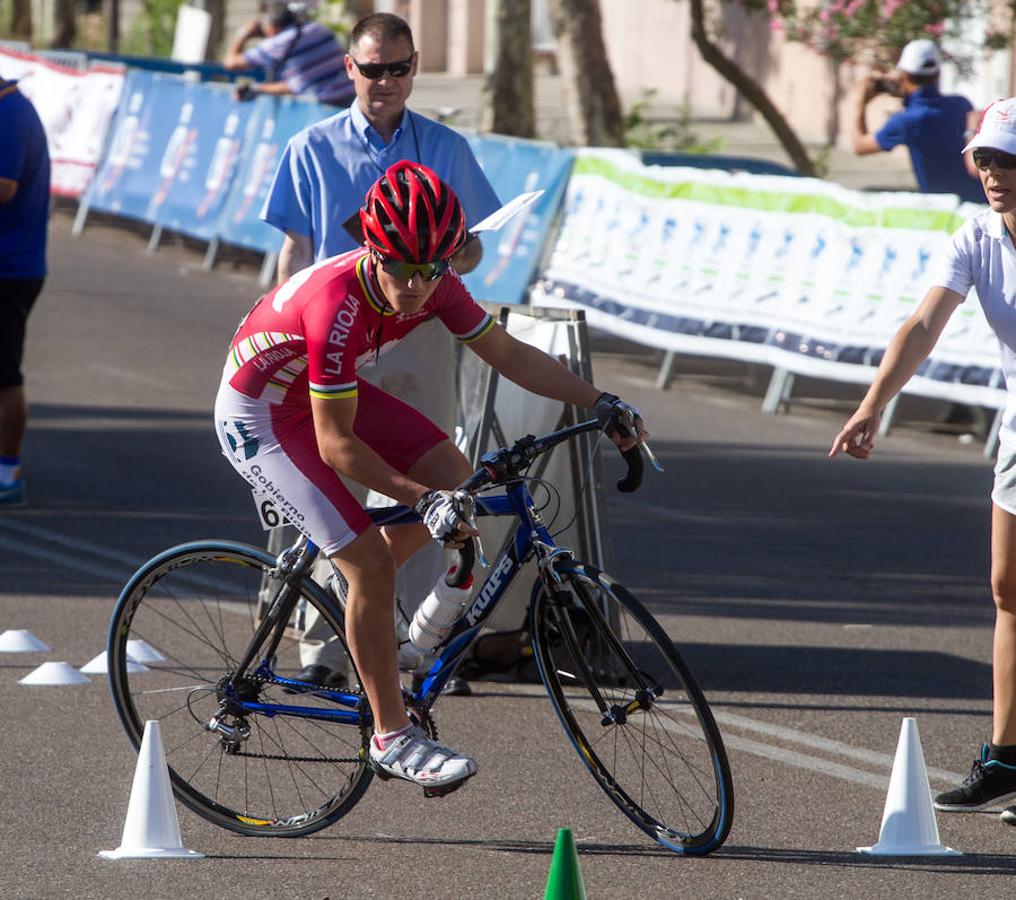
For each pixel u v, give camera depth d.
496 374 18.31
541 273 41.41
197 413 34.47
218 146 52.88
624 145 54.50
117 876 13.13
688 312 37.91
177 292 48.50
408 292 13.12
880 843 13.98
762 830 14.45
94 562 23.52
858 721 17.66
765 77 91.62
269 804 14.62
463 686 18.41
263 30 51.66
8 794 14.94
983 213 14.84
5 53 63.09
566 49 53.59
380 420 14.41
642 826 14.14
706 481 30.34
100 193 57.62
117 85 57.94
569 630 14.25
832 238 35.47
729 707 18.08
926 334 14.66
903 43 47.53
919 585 23.70
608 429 13.63
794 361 35.59
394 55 17.91
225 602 21.42
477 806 15.02
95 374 37.88
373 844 14.06
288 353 13.57
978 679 19.27
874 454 33.38
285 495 13.69
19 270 26.00
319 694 14.48
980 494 29.94
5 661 19.05
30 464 29.78
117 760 15.89
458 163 18.48
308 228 18.28
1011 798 15.37
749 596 22.89
